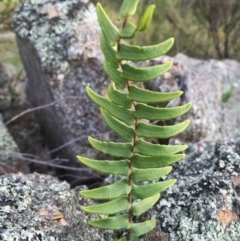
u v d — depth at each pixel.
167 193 0.32
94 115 0.53
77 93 0.53
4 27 0.82
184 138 0.54
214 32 1.05
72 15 0.55
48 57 0.52
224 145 0.35
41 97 0.62
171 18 1.04
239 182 0.32
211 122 0.57
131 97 0.23
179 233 0.30
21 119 0.68
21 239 0.27
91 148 0.54
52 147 0.65
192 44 1.06
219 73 0.76
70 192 0.32
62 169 0.59
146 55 0.21
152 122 0.52
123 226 0.28
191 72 0.58
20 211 0.29
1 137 0.57
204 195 0.31
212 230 0.30
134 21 0.97
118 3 1.04
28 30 0.55
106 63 0.23
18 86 0.72
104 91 0.53
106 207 0.26
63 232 0.28
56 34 0.54
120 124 0.25
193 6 1.04
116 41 0.21
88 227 0.30
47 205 0.30
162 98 0.23
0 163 0.53
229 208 0.31
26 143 0.66
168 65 0.22
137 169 0.26
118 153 0.26
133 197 0.27
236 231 0.30
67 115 0.53
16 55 0.80
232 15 1.03
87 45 0.52
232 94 0.72
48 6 0.56
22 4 0.58
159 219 0.31
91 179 0.55
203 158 0.35
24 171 0.56
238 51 1.08
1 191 0.30
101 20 0.21
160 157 0.26
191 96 0.54
